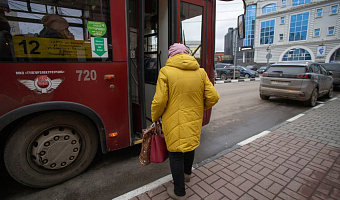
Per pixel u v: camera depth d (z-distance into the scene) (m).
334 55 33.34
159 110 1.94
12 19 1.96
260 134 4.26
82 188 2.45
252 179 2.62
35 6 2.06
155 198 2.23
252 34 48.00
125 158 3.22
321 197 2.28
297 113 6.39
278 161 3.10
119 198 2.24
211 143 3.99
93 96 2.52
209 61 3.97
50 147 2.32
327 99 8.91
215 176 2.68
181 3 3.33
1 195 2.31
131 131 2.93
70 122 2.43
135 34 3.21
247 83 16.84
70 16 2.27
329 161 3.09
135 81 3.37
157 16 3.66
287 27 37.84
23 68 2.03
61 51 2.24
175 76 1.91
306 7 34.91
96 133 2.72
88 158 2.67
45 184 2.38
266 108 7.09
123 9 2.63
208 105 2.20
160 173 2.81
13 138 2.12
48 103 2.18
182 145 1.94
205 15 3.71
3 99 1.96
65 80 2.29
